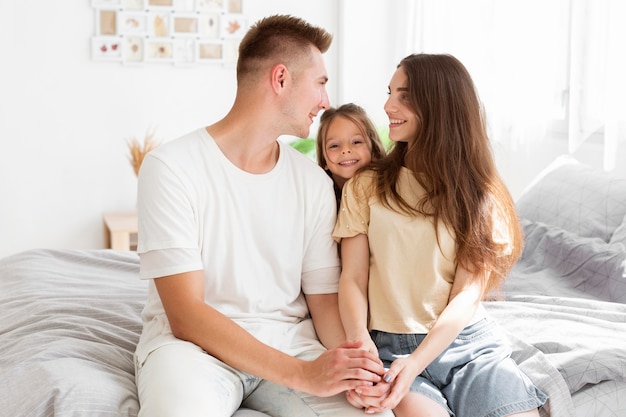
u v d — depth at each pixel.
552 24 3.47
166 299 1.75
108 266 2.74
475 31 4.08
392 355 1.86
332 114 2.18
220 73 4.81
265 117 1.88
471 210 1.93
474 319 1.92
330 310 1.96
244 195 1.87
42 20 4.49
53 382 1.63
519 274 2.54
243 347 1.67
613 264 2.33
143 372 1.67
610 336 2.00
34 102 4.54
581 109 3.20
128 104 4.68
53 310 2.18
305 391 1.63
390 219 1.93
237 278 1.85
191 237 1.79
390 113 2.06
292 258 1.93
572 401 1.81
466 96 2.02
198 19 4.73
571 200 2.68
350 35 4.90
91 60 4.59
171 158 1.81
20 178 4.56
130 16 4.62
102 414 1.58
